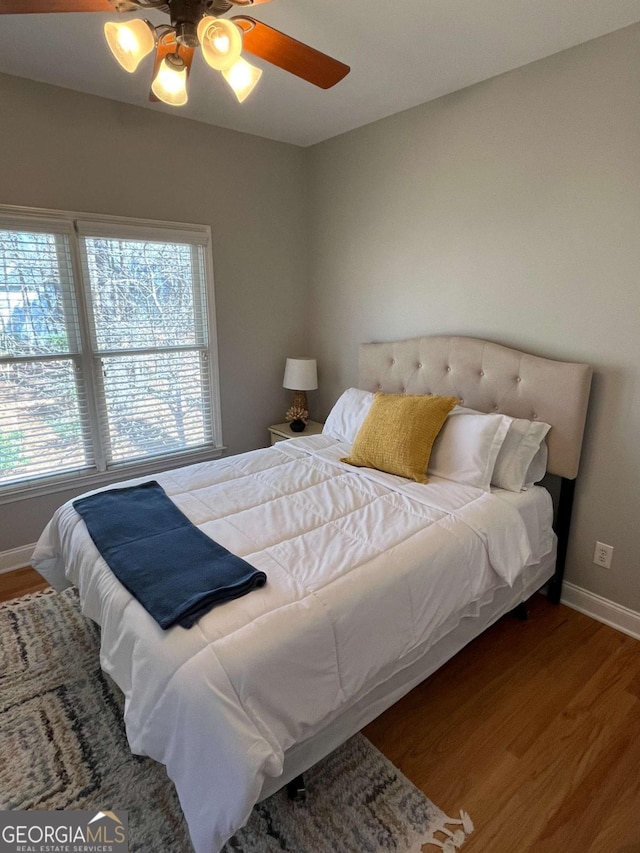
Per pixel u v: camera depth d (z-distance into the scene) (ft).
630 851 4.45
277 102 8.77
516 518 6.58
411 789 4.99
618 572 7.41
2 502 8.76
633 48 6.22
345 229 10.87
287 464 8.28
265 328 11.69
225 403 11.35
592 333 7.15
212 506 6.66
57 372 8.98
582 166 6.90
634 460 6.98
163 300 10.03
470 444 7.33
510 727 5.75
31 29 6.36
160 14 6.10
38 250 8.37
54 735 5.56
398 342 9.67
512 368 7.85
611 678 6.50
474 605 6.04
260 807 4.79
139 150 9.06
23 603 8.02
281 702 4.05
